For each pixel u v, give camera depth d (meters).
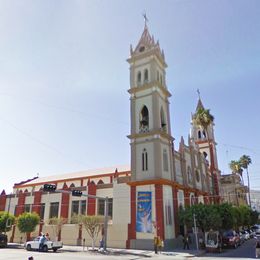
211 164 60.62
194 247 34.91
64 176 56.12
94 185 42.25
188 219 34.50
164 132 38.59
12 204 52.34
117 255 27.50
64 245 39.50
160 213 33.44
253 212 72.69
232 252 29.97
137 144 38.72
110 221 38.19
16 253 28.73
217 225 33.16
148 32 46.03
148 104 40.44
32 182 58.62
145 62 43.41
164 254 27.92
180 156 43.84
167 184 36.34
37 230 44.72
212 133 66.00
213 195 54.78
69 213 44.12
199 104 66.69
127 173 46.72
